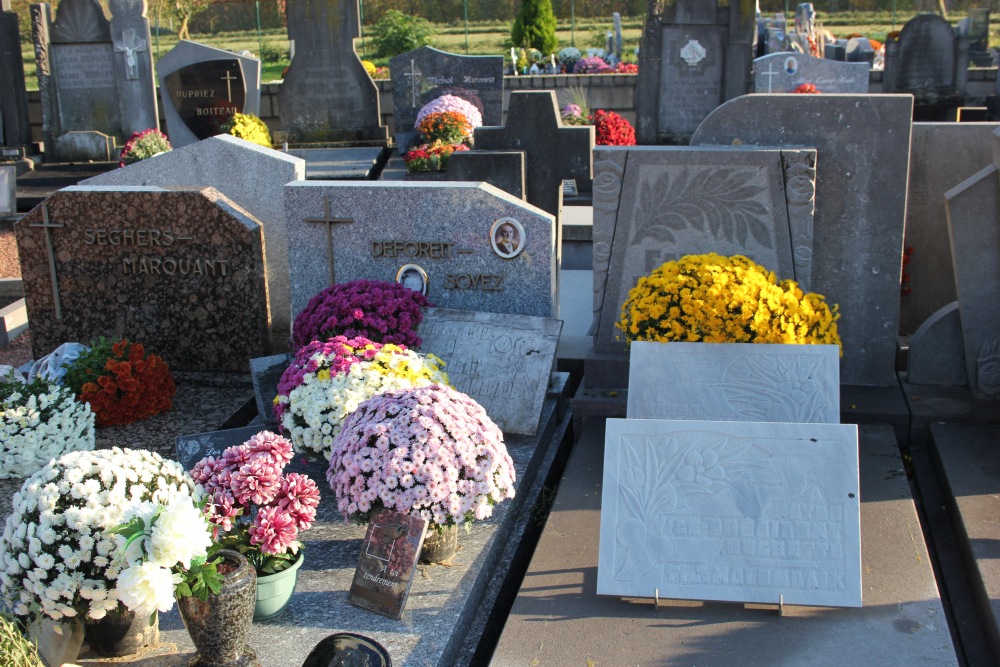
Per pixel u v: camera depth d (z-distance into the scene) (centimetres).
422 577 399
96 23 1371
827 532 381
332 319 561
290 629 362
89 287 646
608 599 392
